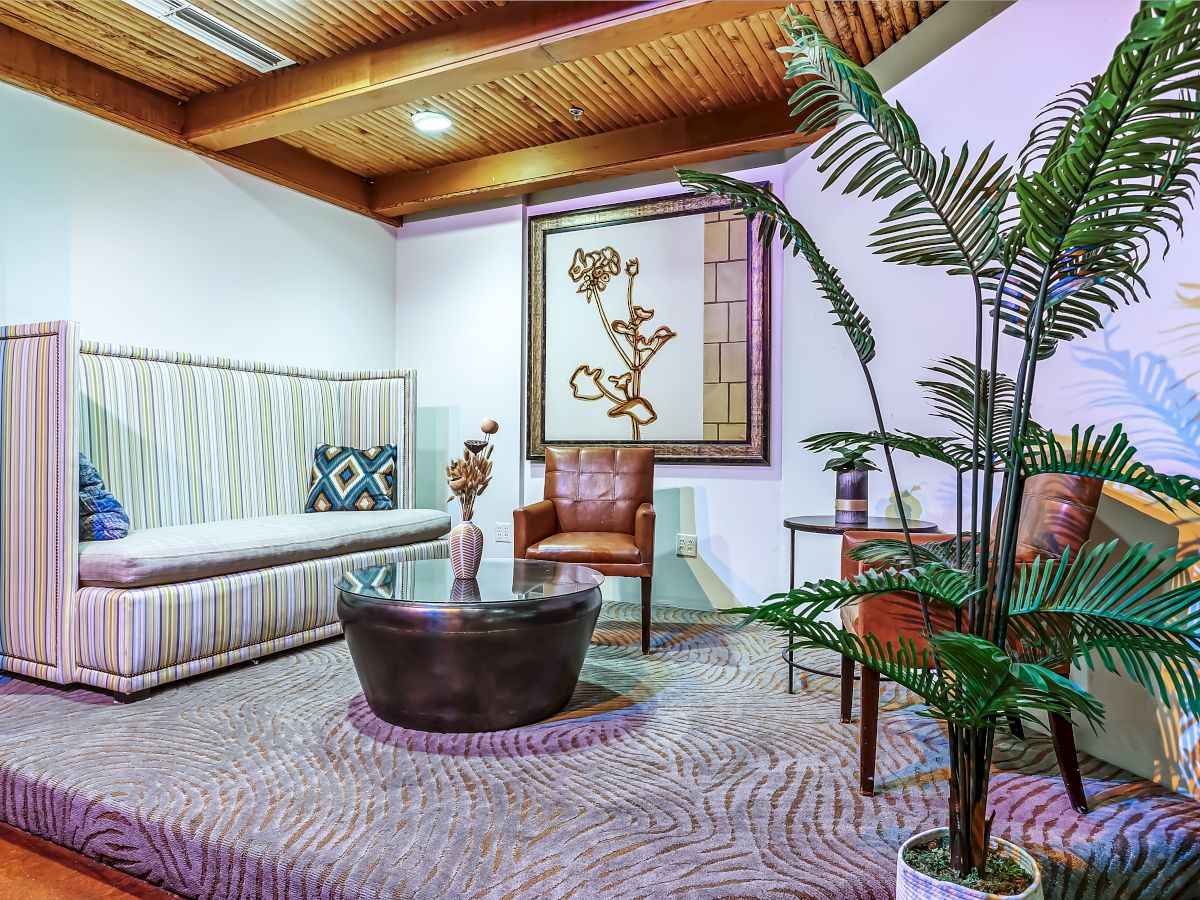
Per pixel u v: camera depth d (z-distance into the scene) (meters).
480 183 4.49
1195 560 1.21
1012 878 1.30
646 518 3.23
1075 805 1.79
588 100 3.69
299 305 4.43
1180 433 1.96
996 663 1.11
